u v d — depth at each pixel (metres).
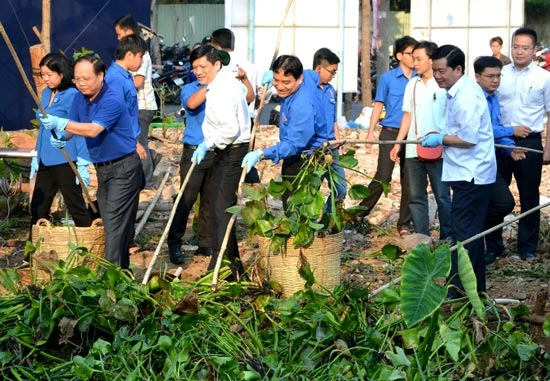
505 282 9.20
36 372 6.28
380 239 10.90
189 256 10.13
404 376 5.75
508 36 22.05
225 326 6.84
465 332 6.25
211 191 8.63
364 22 22.28
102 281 6.96
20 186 11.88
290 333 6.62
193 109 9.42
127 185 8.16
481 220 7.98
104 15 18.34
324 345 6.51
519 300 8.54
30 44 18.06
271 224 7.44
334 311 6.79
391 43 40.31
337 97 19.33
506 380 6.29
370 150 16.56
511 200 9.41
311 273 7.13
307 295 7.06
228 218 8.55
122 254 8.25
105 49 18.42
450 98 7.82
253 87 10.59
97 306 6.84
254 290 7.34
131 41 9.66
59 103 8.91
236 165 8.55
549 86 9.59
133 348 6.38
